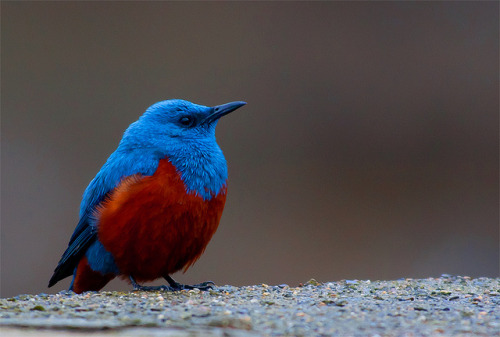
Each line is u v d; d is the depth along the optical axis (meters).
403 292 11.35
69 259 13.60
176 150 12.77
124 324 7.88
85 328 7.74
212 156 13.05
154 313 8.67
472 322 8.48
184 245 12.59
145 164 12.48
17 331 7.70
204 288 12.90
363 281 13.03
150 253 12.43
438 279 13.35
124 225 12.25
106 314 8.61
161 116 13.27
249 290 11.77
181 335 7.47
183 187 12.40
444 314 8.97
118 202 12.29
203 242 12.92
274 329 7.88
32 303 9.59
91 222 12.85
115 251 12.56
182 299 10.41
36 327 7.83
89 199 13.11
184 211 12.35
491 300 10.38
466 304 9.95
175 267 13.00
